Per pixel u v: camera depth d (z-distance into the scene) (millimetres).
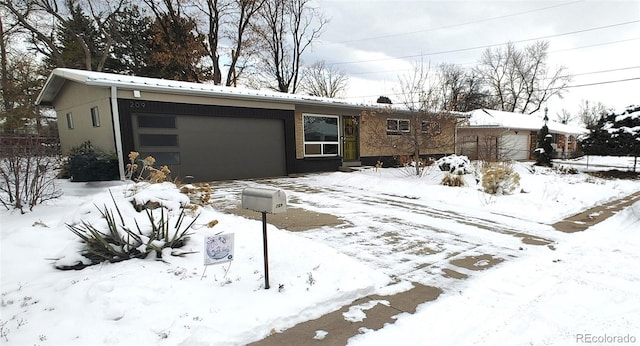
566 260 4102
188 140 9820
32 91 18141
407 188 8867
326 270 3514
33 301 2658
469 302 3031
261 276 3295
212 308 2701
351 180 10227
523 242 4863
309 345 2375
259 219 5648
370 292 3229
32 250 3555
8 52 18859
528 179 10945
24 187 5648
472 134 20094
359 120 14734
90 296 2645
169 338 2307
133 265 3264
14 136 5715
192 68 22125
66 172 9250
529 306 2941
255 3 22188
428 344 2398
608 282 3416
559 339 2438
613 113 16109
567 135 30109
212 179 10406
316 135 13492
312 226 5449
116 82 8289
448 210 6832
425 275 3645
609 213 6902
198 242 3887
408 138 11938
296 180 10992
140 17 21328
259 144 11492
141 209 4055
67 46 20000
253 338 2445
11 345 2131
